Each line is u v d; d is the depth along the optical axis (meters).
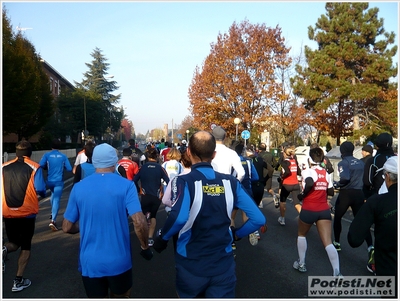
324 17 26.81
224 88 31.11
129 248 3.18
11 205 4.67
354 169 6.07
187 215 2.79
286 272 5.36
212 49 32.94
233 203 2.94
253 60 30.19
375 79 24.64
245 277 5.16
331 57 25.59
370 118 28.66
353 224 2.97
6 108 20.89
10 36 22.86
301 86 26.98
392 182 2.93
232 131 32.59
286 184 8.22
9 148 25.28
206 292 2.83
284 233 7.80
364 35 25.14
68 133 40.97
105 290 3.11
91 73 62.44
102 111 50.00
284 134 31.48
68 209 3.15
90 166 7.33
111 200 3.07
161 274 5.28
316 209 5.05
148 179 6.78
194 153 3.05
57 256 6.09
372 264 5.26
